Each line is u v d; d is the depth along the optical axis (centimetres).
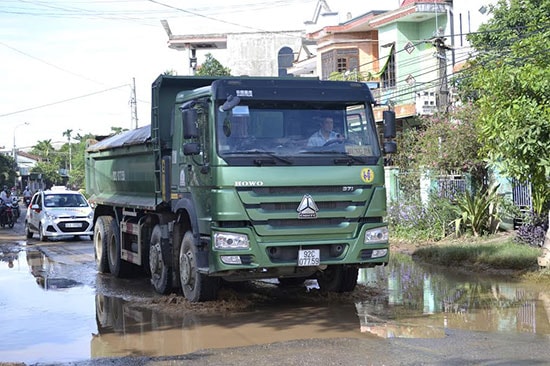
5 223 3061
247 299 1060
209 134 927
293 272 957
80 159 8738
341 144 954
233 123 920
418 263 1487
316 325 873
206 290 996
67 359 744
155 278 1148
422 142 2058
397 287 1169
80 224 2252
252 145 919
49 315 995
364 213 958
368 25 3334
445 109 2069
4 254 1878
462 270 1359
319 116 955
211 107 924
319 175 930
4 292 1213
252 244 911
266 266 917
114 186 1442
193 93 998
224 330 857
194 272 1008
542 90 1103
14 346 814
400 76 3005
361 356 707
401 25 3017
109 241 1424
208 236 937
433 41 2352
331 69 3553
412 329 837
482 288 1138
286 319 915
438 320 888
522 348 727
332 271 1091
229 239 906
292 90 947
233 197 902
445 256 1447
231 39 4994
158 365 699
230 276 945
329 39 3553
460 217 1784
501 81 1139
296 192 923
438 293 1100
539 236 1466
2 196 3080
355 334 816
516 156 1135
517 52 1205
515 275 1245
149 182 1191
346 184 945
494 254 1372
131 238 1315
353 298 1066
